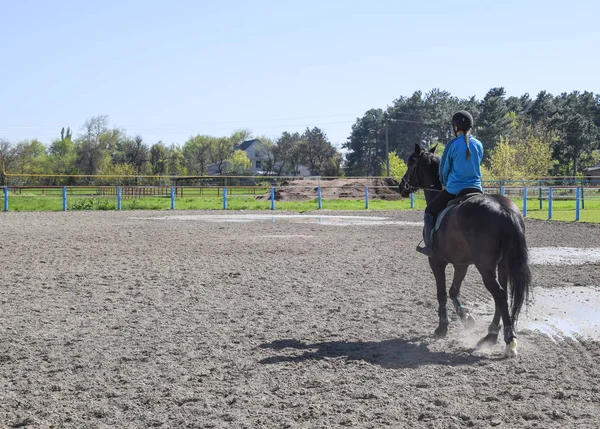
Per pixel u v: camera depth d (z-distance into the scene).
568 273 12.64
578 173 103.94
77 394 5.74
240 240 19.14
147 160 108.12
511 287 6.45
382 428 4.79
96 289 11.05
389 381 5.95
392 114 123.06
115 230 22.58
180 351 7.12
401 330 8.08
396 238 19.84
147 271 13.06
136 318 8.80
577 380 5.91
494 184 48.94
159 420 5.07
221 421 5.02
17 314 9.08
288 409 5.26
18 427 5.00
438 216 7.50
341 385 5.86
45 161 112.81
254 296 10.34
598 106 131.25
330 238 19.83
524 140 91.50
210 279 12.03
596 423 4.81
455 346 7.29
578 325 8.25
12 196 42.44
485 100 108.94
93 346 7.36
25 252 16.19
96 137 110.25
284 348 7.24
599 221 26.50
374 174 132.62
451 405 5.26
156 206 37.62
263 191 60.62
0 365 6.67
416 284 11.43
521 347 7.16
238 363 6.63
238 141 155.12
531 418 4.95
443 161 7.67
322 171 102.56
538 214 31.36
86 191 58.62
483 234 6.60
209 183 76.25
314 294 10.49
